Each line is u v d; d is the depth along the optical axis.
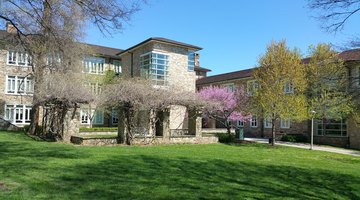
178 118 28.39
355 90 8.93
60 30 8.26
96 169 8.48
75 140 17.02
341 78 9.45
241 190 7.11
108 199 5.68
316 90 21.08
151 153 13.10
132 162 10.16
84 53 21.72
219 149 16.91
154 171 8.74
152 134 19.03
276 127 28.64
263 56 20.59
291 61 19.83
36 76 17.45
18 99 30.27
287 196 6.94
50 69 17.17
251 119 29.14
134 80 19.84
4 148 12.22
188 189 6.81
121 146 16.38
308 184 8.56
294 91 21.03
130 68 31.45
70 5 7.40
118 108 18.05
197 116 21.20
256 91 20.72
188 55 30.31
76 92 16.56
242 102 23.17
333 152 18.59
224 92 24.69
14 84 30.23
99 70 35.22
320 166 12.27
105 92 17.78
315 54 21.61
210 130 29.91
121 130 17.77
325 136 24.47
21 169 7.86
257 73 20.88
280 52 20.05
